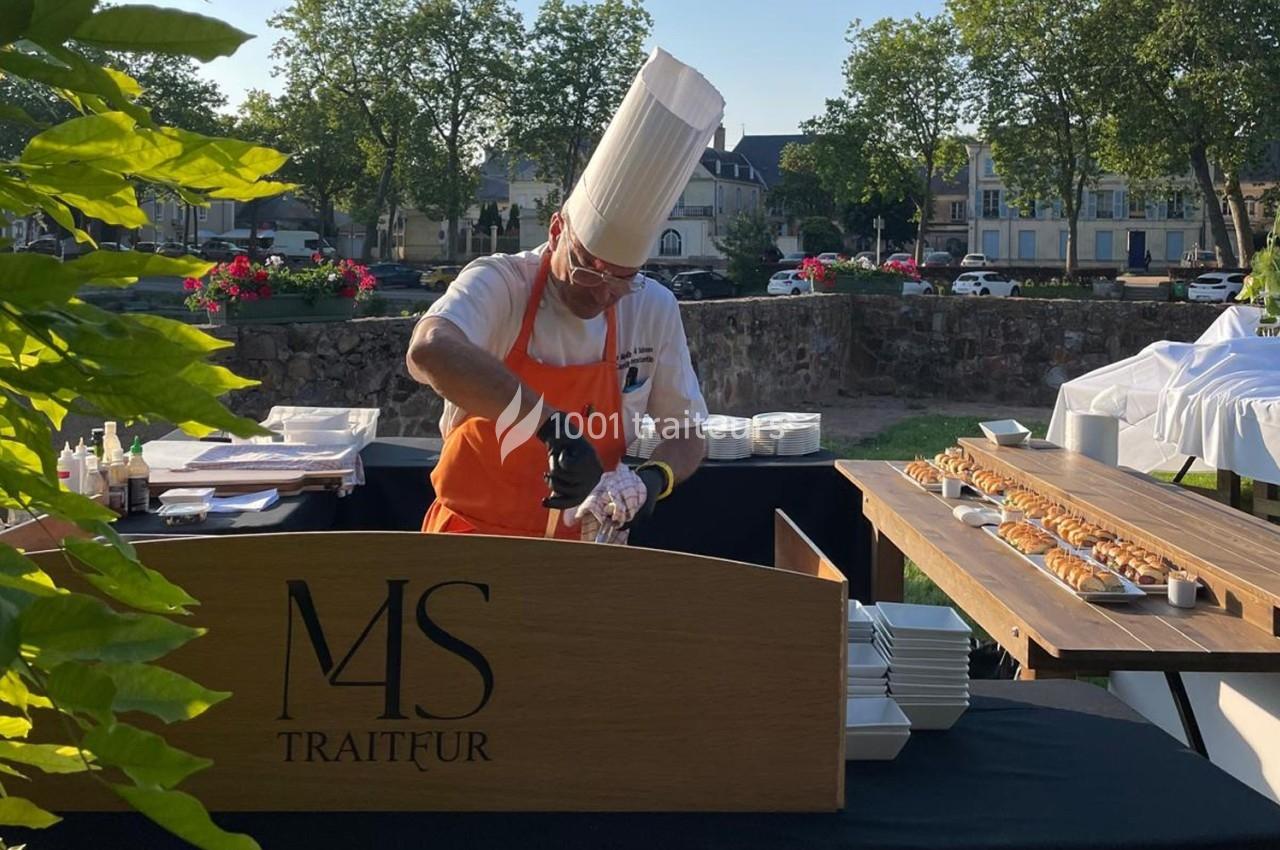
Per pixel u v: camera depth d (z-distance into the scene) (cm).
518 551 128
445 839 127
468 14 5019
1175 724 319
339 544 126
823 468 410
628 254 184
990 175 6594
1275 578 232
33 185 65
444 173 5066
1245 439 493
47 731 117
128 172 66
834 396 1344
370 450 416
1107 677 374
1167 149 3553
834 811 136
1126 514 301
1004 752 161
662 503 403
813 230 6669
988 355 1323
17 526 181
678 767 133
